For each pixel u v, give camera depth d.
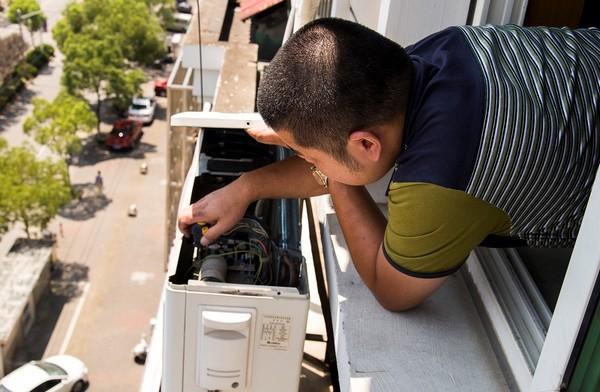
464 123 1.06
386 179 1.78
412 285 1.19
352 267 1.56
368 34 1.10
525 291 1.34
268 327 1.25
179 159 9.55
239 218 1.38
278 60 1.14
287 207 1.53
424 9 1.72
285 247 1.41
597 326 0.94
